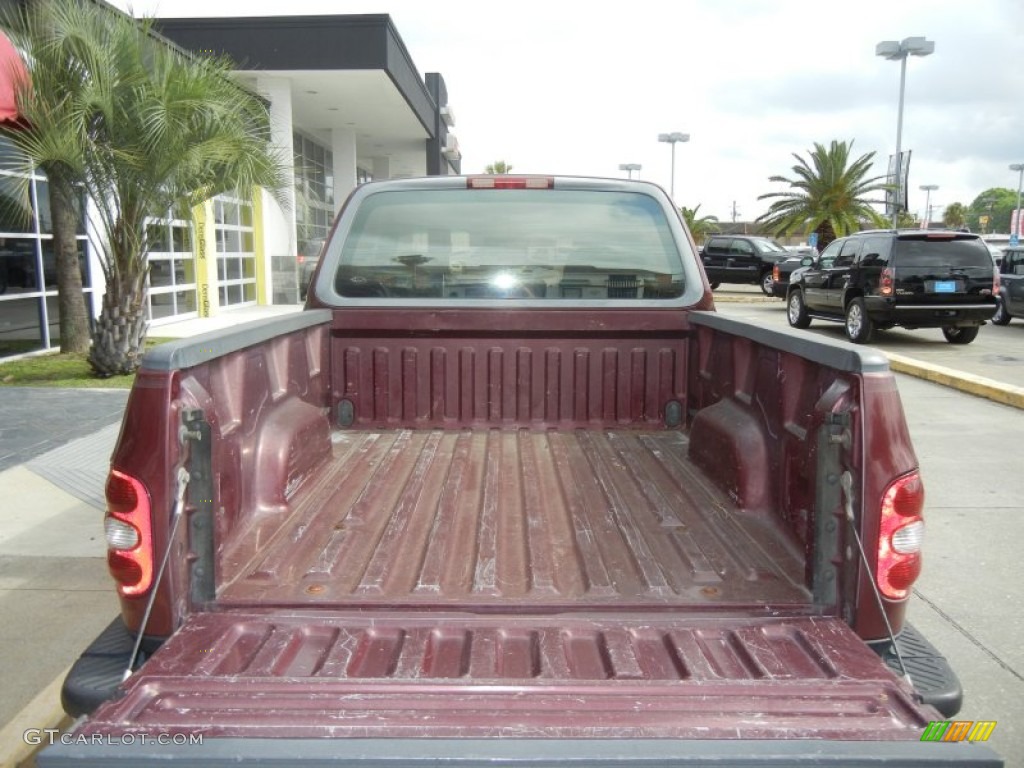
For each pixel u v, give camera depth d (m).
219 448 2.48
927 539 5.57
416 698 1.87
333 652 2.10
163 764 1.65
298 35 18.48
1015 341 16.00
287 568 2.55
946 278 14.50
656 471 3.51
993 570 5.07
